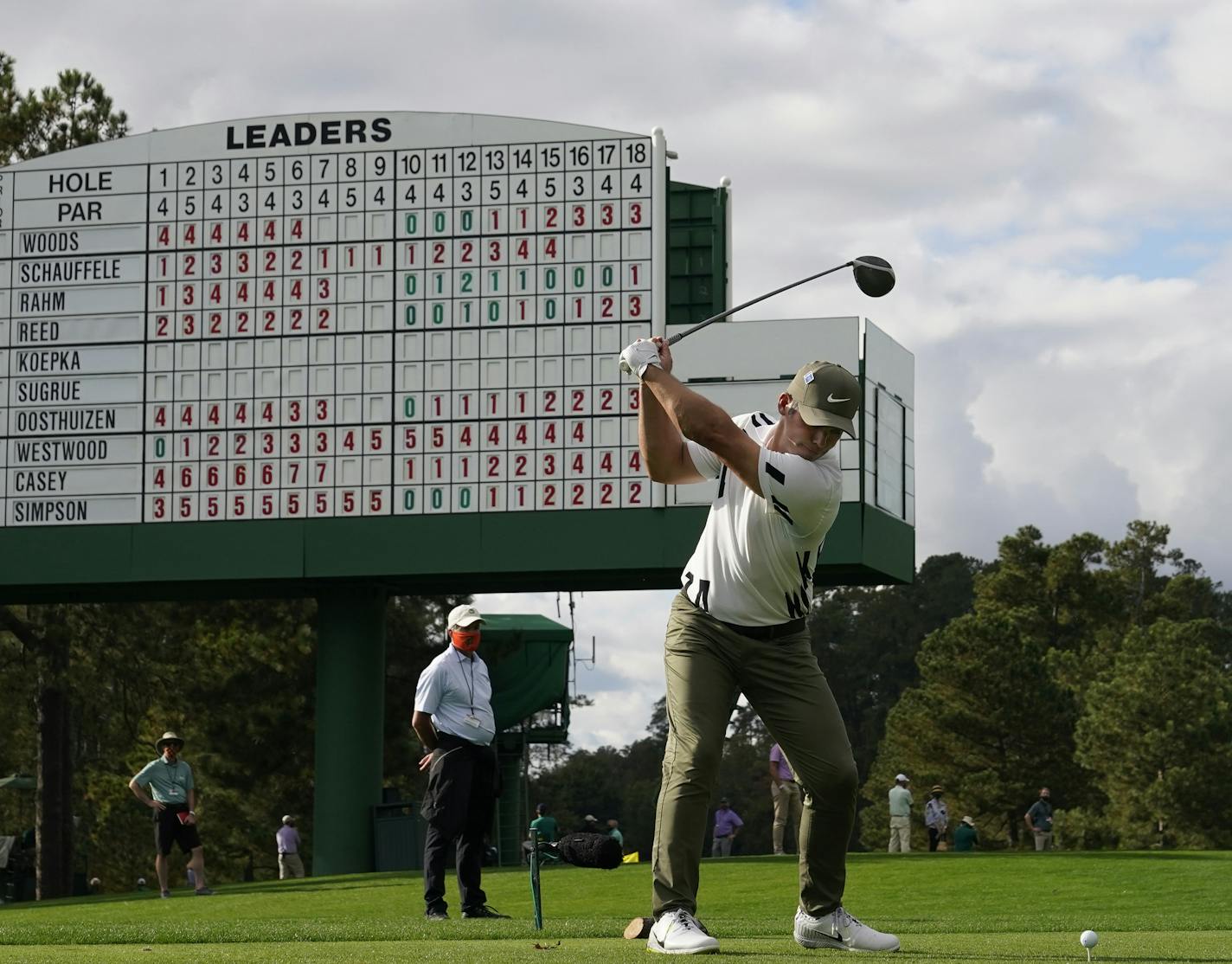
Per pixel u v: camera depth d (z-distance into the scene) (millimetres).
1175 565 83312
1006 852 20703
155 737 34500
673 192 21797
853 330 20797
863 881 16500
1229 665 75438
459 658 9914
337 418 21109
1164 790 52594
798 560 5809
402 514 20922
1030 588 73500
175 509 21203
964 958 5461
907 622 93000
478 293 21016
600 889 15836
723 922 9188
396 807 22406
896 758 60938
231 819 35938
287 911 13766
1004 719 56219
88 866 38500
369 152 21297
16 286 21594
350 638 22125
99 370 21406
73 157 21672
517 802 33000
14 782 29812
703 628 5949
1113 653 64938
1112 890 15188
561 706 33656
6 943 7832
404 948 5871
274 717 33656
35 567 21281
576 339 20828
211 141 21500
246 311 21312
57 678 29625
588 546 20594
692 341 21156
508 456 20812
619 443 20656
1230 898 14391
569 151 21016
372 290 21188
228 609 32156
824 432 5715
